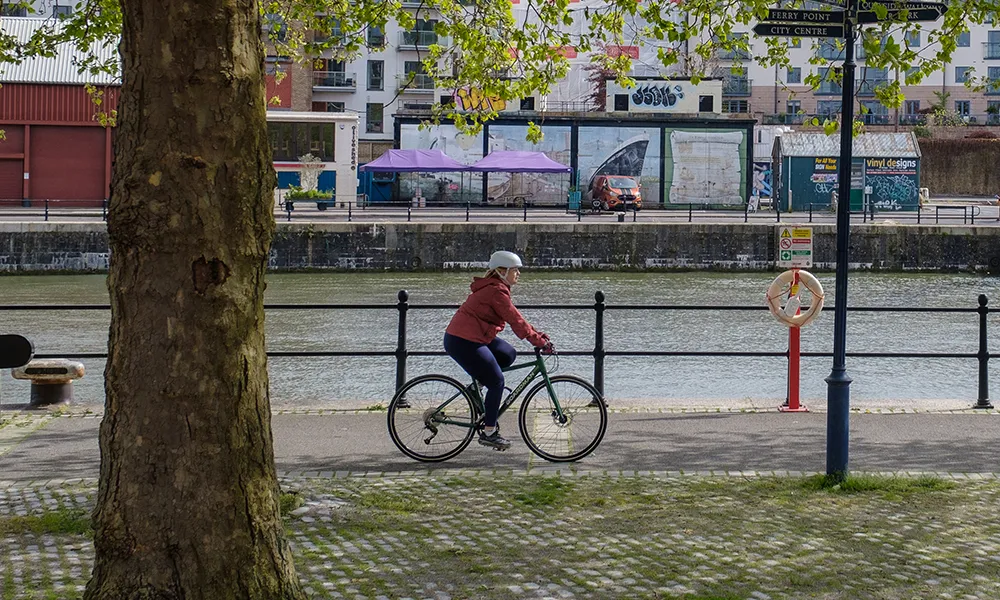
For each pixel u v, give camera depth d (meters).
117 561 4.29
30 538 6.70
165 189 4.18
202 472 4.28
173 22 4.16
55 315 29.86
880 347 24.75
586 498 7.80
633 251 47.06
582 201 61.88
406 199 60.78
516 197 61.50
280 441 10.10
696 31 12.93
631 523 7.12
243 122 4.30
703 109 63.88
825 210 60.84
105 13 14.72
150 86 4.19
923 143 80.56
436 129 61.25
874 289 40.22
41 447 9.77
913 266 48.25
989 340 26.11
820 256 48.22
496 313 8.98
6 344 5.91
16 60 15.17
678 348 24.27
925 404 12.26
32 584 5.80
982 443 10.02
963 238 48.12
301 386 18.73
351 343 24.94
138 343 4.25
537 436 9.23
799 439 10.16
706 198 62.69
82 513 7.21
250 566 4.37
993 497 7.85
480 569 6.12
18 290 37.34
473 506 7.58
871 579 5.96
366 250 46.00
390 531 6.91
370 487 8.16
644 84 63.66
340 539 6.71
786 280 11.82
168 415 4.25
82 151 56.25
